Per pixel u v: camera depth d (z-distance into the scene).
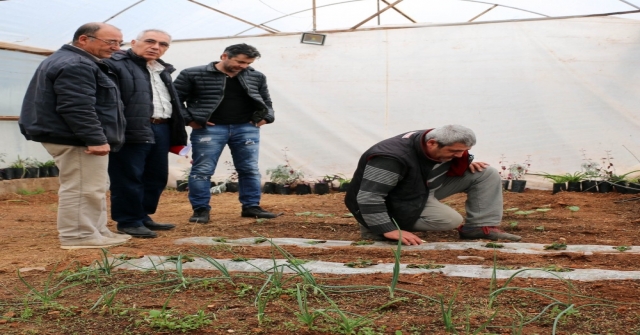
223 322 2.93
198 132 6.53
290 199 9.16
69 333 2.83
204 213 6.61
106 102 4.96
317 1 10.27
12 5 9.33
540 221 6.48
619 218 6.70
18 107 10.41
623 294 3.31
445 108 9.77
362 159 5.15
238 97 6.61
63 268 4.21
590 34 9.20
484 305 3.18
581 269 3.89
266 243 5.23
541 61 9.38
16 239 5.62
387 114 9.98
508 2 9.91
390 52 9.91
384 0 10.05
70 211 4.99
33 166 10.52
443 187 5.31
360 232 5.62
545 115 9.41
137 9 9.84
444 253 4.58
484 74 9.60
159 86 5.77
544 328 2.83
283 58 10.25
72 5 9.49
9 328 2.88
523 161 9.52
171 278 3.77
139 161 5.54
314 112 10.20
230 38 10.35
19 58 10.35
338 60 10.09
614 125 9.17
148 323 2.92
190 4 9.84
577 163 9.32
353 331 2.77
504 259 4.34
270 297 3.31
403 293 3.40
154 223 6.09
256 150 6.85
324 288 3.47
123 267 4.15
